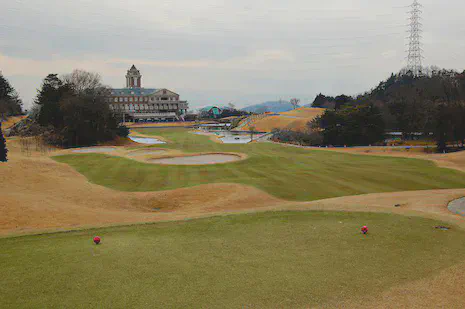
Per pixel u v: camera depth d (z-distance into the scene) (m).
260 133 146.62
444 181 42.34
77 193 32.59
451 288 12.45
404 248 16.75
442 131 85.88
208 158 64.94
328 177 45.47
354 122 101.25
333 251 16.41
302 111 195.88
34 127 99.06
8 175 33.78
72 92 108.94
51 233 19.53
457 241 17.73
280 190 38.12
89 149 85.25
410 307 11.23
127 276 13.49
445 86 121.56
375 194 35.19
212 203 32.31
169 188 39.47
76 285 12.68
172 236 19.11
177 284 12.84
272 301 11.62
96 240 17.64
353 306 11.31
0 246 17.08
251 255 15.94
